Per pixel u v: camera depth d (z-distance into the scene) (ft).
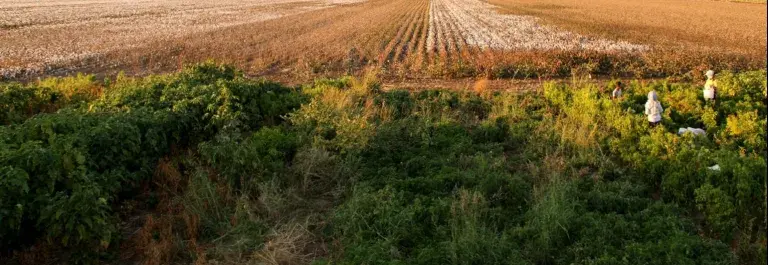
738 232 24.21
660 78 64.23
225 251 23.34
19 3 187.62
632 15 145.07
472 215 24.29
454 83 60.90
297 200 27.94
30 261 22.62
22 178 22.11
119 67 70.18
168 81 42.19
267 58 74.84
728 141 35.22
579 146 34.53
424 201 26.53
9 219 21.35
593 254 21.71
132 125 30.14
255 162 29.12
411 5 192.24
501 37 97.60
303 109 38.40
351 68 69.26
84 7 173.88
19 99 41.52
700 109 42.32
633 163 32.14
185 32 107.65
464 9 170.60
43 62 71.31
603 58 70.03
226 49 83.51
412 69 67.67
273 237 24.39
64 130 28.86
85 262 22.53
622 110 41.78
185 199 26.89
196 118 35.29
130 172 28.63
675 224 23.71
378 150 34.14
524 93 52.06
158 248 22.85
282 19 138.21
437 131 38.50
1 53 78.28
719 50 81.61
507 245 22.35
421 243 23.40
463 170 31.14
